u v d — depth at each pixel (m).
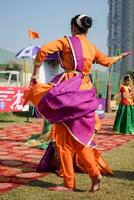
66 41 4.14
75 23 4.27
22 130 10.30
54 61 6.96
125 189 4.35
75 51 4.12
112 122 13.87
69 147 4.12
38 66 4.11
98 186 4.20
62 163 4.16
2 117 13.39
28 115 13.44
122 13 60.94
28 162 5.86
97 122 5.01
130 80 10.61
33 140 7.54
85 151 4.09
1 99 11.97
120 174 5.11
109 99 19.41
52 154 5.17
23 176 4.94
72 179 4.19
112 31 61.75
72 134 4.02
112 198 3.98
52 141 5.14
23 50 10.12
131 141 8.84
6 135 9.10
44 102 3.99
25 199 3.88
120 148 7.59
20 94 12.45
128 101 10.33
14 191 4.19
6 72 15.29
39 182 4.62
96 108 4.10
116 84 22.23
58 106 3.95
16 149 7.01
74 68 4.12
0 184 4.51
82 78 4.12
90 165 4.10
